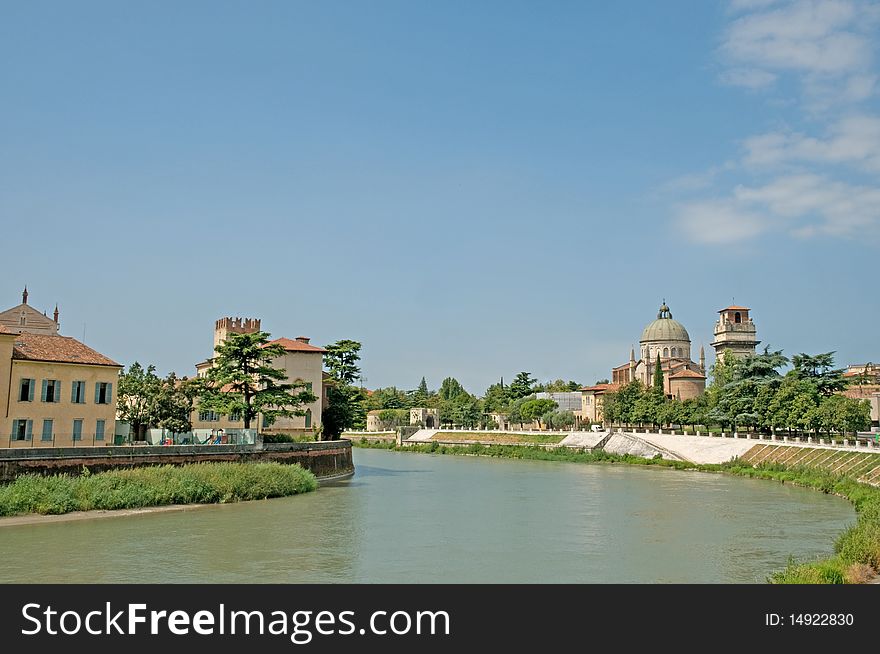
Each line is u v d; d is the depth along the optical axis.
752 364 130.12
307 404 104.62
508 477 99.62
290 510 61.94
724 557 44.47
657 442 131.88
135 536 47.94
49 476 58.09
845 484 76.06
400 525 55.56
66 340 72.50
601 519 59.53
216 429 86.62
